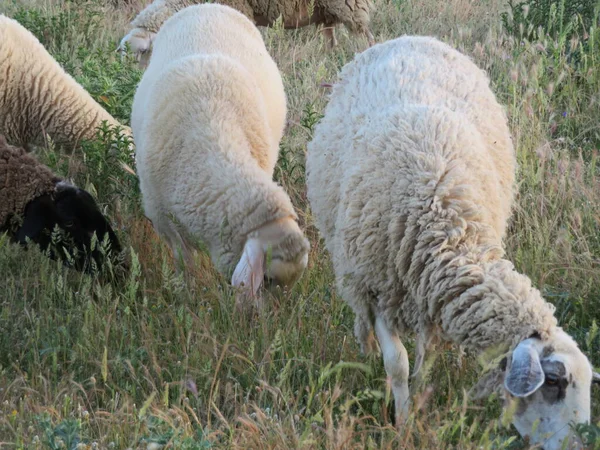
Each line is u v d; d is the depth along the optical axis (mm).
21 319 5465
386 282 4832
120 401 4750
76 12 11648
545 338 4129
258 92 6625
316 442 4152
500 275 4395
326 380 4969
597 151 7891
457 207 4629
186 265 6055
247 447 4160
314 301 5777
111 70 9070
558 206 6781
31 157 6117
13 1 12094
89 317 5387
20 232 6031
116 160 7172
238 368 5000
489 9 11938
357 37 11422
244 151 5957
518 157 7191
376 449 4289
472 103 5375
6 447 4117
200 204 5844
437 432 4070
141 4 13492
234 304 5523
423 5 12367
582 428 3898
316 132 5816
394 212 4730
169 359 5078
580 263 6078
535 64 8469
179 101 6172
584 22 9789
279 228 5531
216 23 7305
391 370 4836
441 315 4582
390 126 4973
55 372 4730
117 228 6625
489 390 4320
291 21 11383
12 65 7504
